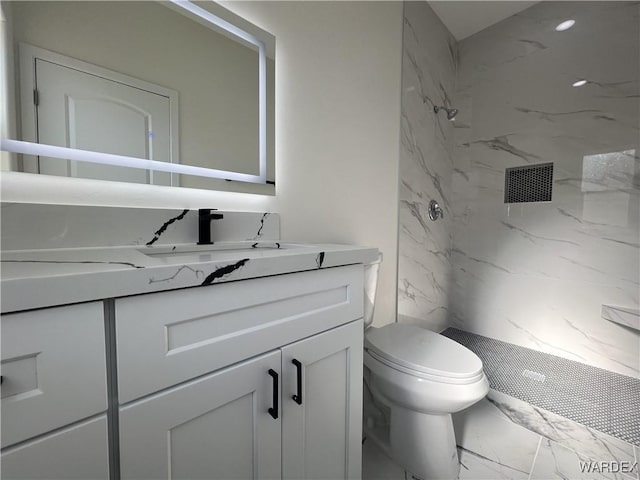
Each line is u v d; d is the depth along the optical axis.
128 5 0.82
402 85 1.75
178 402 0.51
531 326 1.94
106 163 0.78
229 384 0.57
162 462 0.50
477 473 1.12
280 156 1.15
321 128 1.30
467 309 2.19
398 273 1.79
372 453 1.24
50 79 0.71
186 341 0.52
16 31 0.67
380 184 1.63
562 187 1.82
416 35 1.83
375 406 1.35
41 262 0.51
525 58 1.92
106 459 0.44
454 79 2.18
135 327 0.46
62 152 0.72
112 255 0.63
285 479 0.70
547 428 1.37
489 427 1.37
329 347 0.78
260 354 0.63
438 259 2.11
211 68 0.98
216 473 0.57
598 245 1.72
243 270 0.57
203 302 0.53
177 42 0.91
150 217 0.84
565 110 1.80
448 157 2.17
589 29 1.71
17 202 0.66
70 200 0.73
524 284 1.96
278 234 1.13
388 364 1.09
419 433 1.09
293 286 0.68
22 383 0.37
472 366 1.01
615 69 1.65
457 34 2.15
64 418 0.40
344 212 1.42
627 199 1.63
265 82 1.10
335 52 1.35
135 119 0.83
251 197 1.08
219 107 0.99
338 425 0.83
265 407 0.64
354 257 0.84
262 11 1.08
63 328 0.40
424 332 1.30
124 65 0.81
